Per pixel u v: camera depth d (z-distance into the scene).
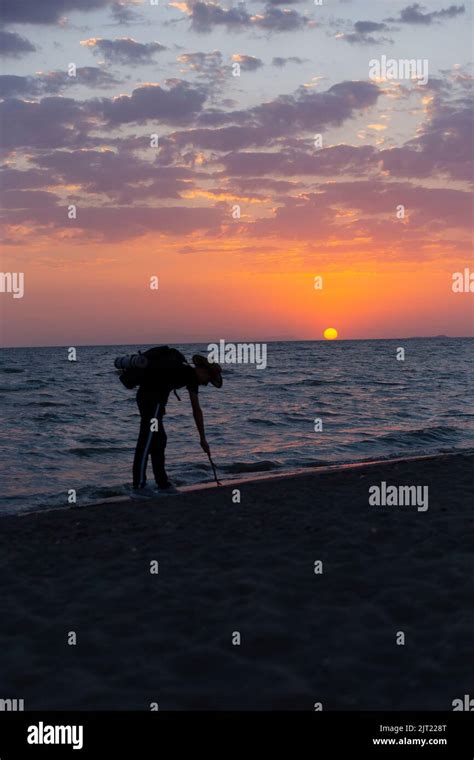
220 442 16.06
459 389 32.59
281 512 7.24
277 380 41.59
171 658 3.77
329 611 4.37
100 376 48.41
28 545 6.23
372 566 5.23
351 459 13.14
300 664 3.66
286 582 4.93
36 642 4.03
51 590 4.93
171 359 8.49
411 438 16.12
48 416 22.19
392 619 4.21
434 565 5.19
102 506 8.02
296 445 15.52
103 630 4.18
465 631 3.98
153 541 6.21
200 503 7.93
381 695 3.34
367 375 46.72
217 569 5.29
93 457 14.20
